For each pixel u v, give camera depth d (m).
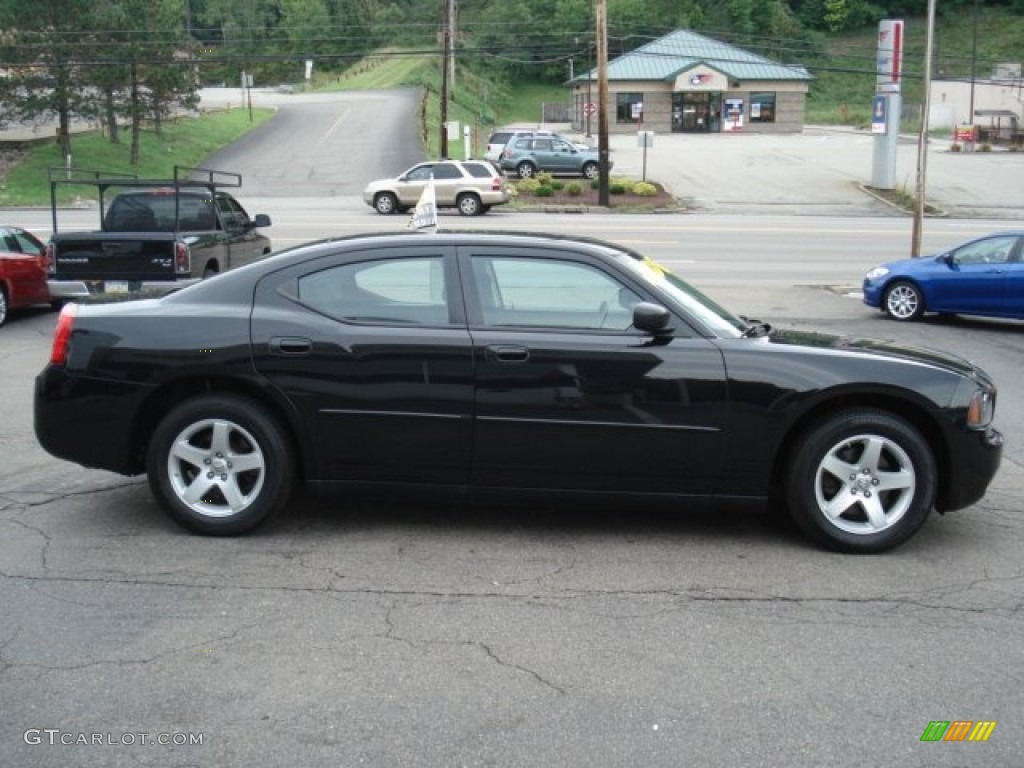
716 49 76.12
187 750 3.47
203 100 84.56
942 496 5.59
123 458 5.58
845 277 21.95
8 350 11.87
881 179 43.84
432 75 95.88
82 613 4.57
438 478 5.50
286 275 5.59
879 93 43.44
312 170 48.84
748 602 4.80
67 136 44.12
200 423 5.47
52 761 3.40
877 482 5.45
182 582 4.95
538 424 5.38
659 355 5.35
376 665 4.11
